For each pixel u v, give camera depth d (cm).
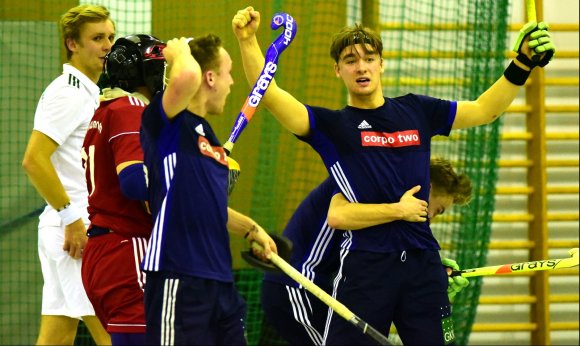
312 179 2045
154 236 966
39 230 1307
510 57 2228
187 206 964
